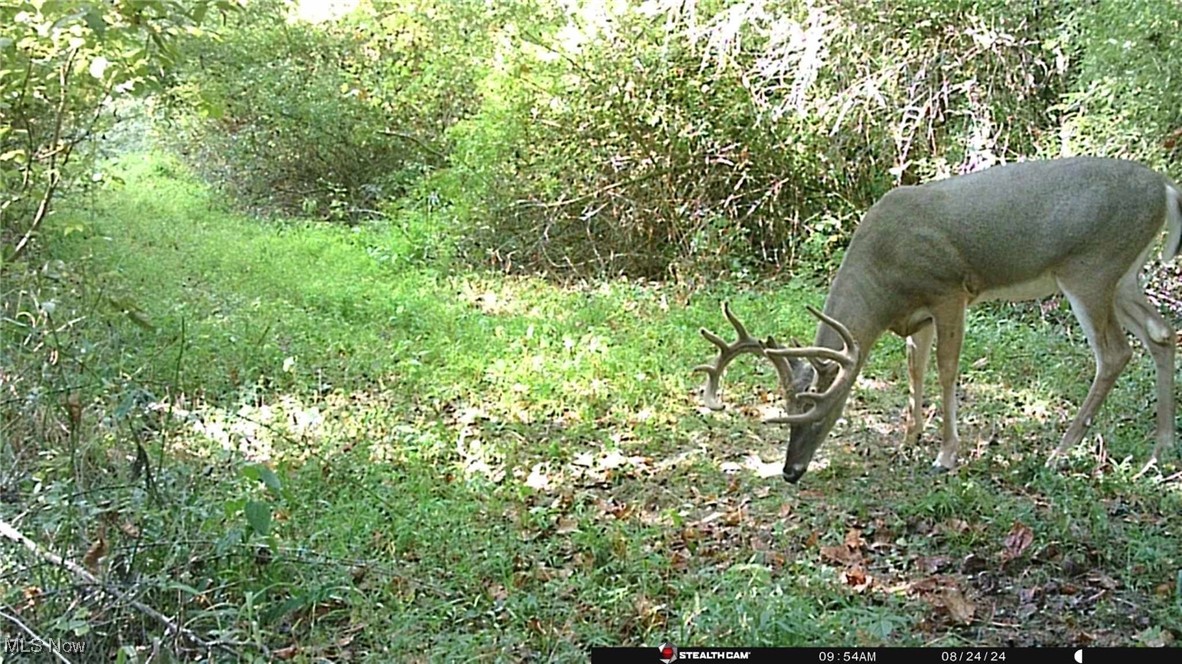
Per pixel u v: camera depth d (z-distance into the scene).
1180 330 6.04
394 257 8.57
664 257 8.30
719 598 3.24
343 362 5.74
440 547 3.72
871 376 5.68
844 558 3.68
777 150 8.05
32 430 3.65
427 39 12.17
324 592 3.30
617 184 8.37
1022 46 7.18
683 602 3.31
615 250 8.46
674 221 8.26
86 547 3.16
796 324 6.42
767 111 7.91
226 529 3.47
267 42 12.41
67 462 3.46
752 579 3.31
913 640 3.08
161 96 6.82
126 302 4.41
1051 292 4.52
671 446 4.81
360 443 4.61
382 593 3.40
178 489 3.57
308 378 5.50
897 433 4.94
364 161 12.34
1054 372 5.50
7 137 4.62
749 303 6.97
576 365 5.63
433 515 3.93
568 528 3.98
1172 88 5.93
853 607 3.26
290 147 12.32
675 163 8.24
